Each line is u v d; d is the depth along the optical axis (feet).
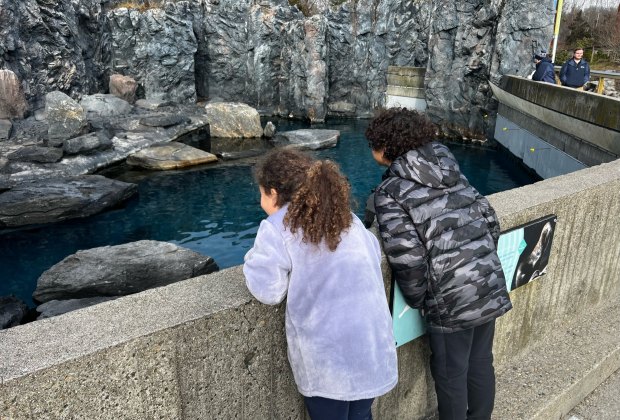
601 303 12.21
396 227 6.17
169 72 78.69
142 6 79.46
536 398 9.11
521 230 8.68
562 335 11.14
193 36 80.12
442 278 6.36
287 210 5.13
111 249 27.61
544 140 45.96
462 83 66.95
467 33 64.80
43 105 59.31
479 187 46.34
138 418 4.95
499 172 51.11
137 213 38.14
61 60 63.41
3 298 23.59
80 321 5.05
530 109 48.24
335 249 5.16
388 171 6.60
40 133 51.06
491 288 6.52
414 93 79.20
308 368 5.22
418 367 8.20
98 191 38.73
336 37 83.92
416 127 6.54
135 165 50.06
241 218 37.52
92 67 72.54
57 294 24.71
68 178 40.52
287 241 5.08
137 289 25.31
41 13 60.44
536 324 10.37
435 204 6.29
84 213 37.14
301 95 81.92
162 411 5.12
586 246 10.77
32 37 59.67
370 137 6.91
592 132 35.78
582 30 131.23
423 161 6.34
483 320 6.53
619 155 32.30
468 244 6.41
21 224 35.14
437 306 6.52
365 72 85.71
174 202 40.63
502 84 57.93
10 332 4.82
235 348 5.54
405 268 6.21
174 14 78.07
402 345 7.74
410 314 7.44
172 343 4.99
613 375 10.82
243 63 88.12
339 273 5.16
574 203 9.87
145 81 77.51
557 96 41.37
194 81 82.43
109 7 77.56
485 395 7.44
